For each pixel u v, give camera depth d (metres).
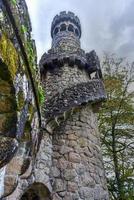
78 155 8.30
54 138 8.56
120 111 15.08
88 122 9.58
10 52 2.83
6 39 2.75
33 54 4.02
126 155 14.02
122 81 15.66
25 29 3.58
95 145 9.19
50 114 8.29
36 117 4.30
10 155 3.02
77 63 12.69
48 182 7.16
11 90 2.89
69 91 9.00
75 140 8.67
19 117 3.03
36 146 4.83
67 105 8.65
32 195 7.17
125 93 15.36
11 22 2.93
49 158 7.79
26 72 3.37
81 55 12.95
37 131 4.56
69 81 11.72
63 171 7.73
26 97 3.33
